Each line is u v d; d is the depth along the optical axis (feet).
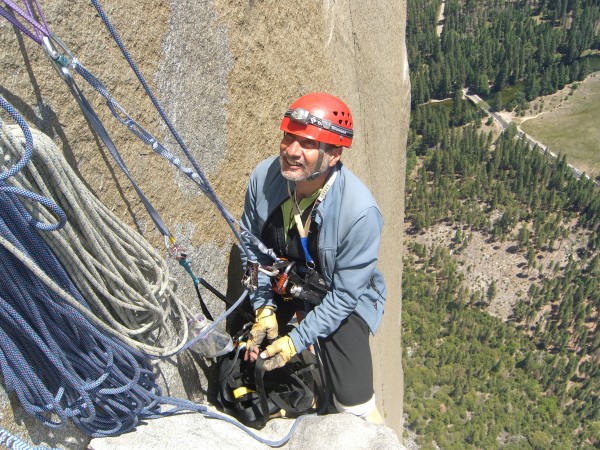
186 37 7.45
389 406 37.32
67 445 5.78
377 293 7.98
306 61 13.16
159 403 6.76
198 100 7.91
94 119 5.40
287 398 8.20
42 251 4.79
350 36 18.39
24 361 4.86
